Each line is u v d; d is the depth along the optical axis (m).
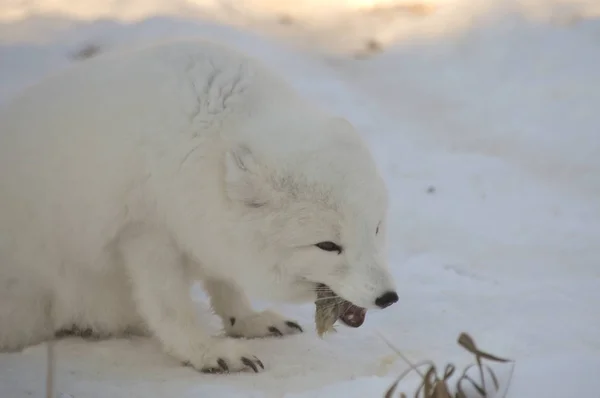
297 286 8.63
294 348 9.52
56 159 8.91
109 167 8.62
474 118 17.12
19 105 9.55
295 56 20.25
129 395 7.85
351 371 8.76
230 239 8.46
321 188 8.02
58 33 19.70
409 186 14.77
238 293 9.85
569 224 13.38
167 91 8.67
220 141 8.52
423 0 22.55
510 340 9.55
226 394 7.82
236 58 9.12
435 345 9.55
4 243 9.18
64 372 8.55
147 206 8.70
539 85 17.83
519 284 11.51
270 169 8.09
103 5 21.09
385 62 19.81
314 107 9.25
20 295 9.32
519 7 20.31
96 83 9.02
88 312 9.52
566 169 15.20
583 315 10.38
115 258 9.13
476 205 14.10
